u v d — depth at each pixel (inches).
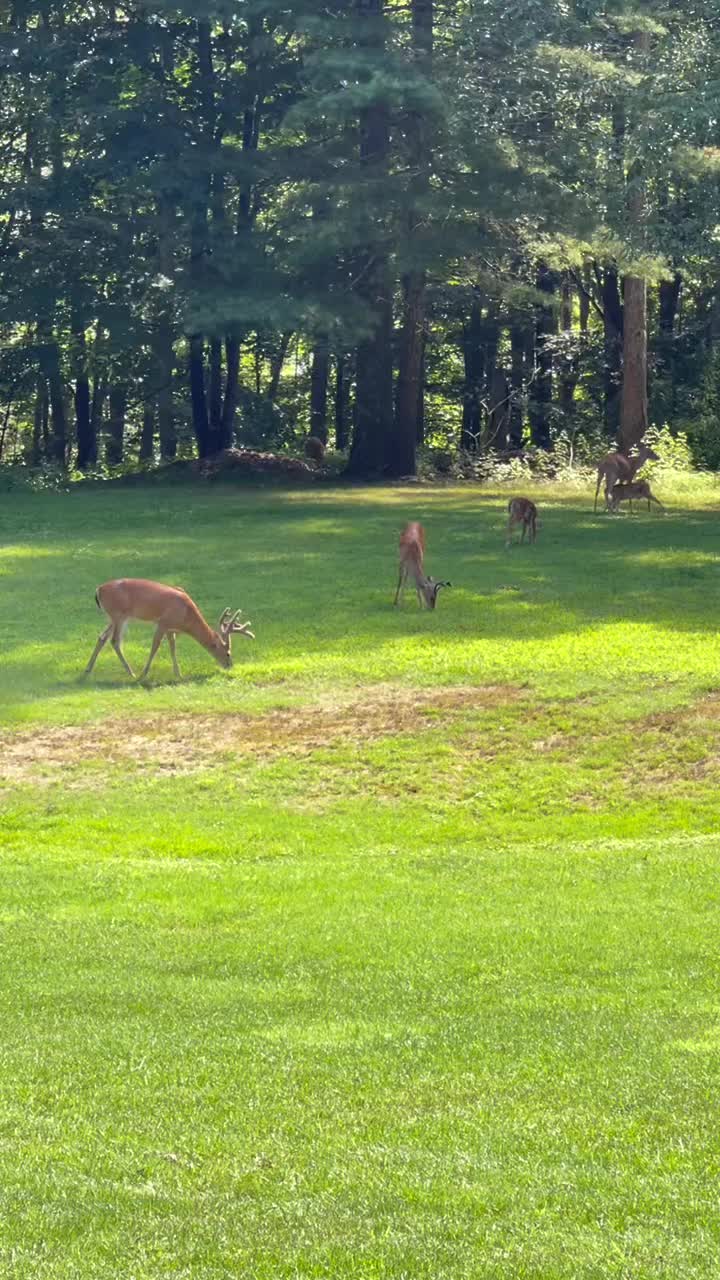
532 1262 212.5
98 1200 237.1
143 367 2012.8
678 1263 211.6
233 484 1680.6
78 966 382.6
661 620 828.6
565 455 1777.8
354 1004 343.3
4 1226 228.8
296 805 576.7
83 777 604.7
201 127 1795.0
